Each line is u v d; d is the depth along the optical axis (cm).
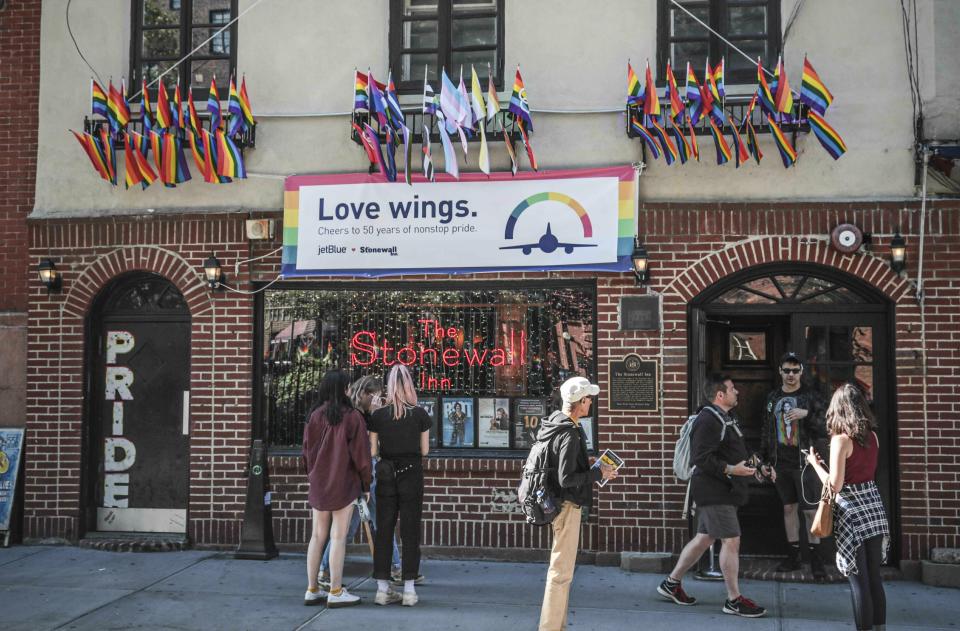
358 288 934
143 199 959
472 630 674
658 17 905
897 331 843
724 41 895
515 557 890
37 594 768
